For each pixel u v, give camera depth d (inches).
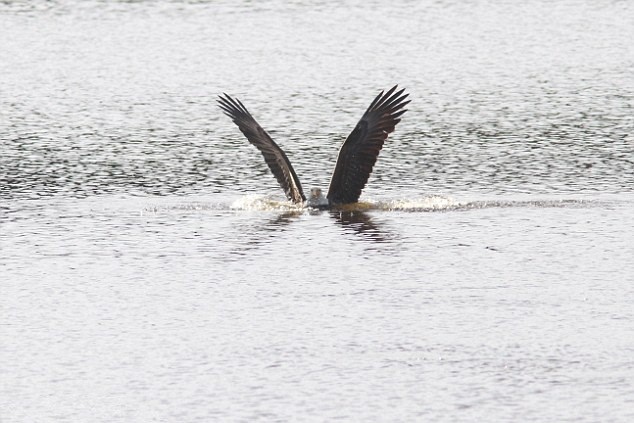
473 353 692.1
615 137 1264.8
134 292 799.7
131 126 1341.0
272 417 622.5
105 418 625.9
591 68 1647.4
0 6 2110.0
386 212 983.6
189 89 1535.4
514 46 1791.3
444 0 2132.1
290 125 1338.6
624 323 730.8
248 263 853.8
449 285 802.2
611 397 636.1
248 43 1814.7
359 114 1391.5
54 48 1786.4
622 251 867.4
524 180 1091.9
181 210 1001.5
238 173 1139.3
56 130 1321.4
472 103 1444.4
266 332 727.7
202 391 652.7
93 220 971.3
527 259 853.2
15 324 746.8
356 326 733.9
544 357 684.1
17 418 629.3
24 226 954.7
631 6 2085.4
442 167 1147.9
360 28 1911.9
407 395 642.8
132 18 1999.3
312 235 919.0
